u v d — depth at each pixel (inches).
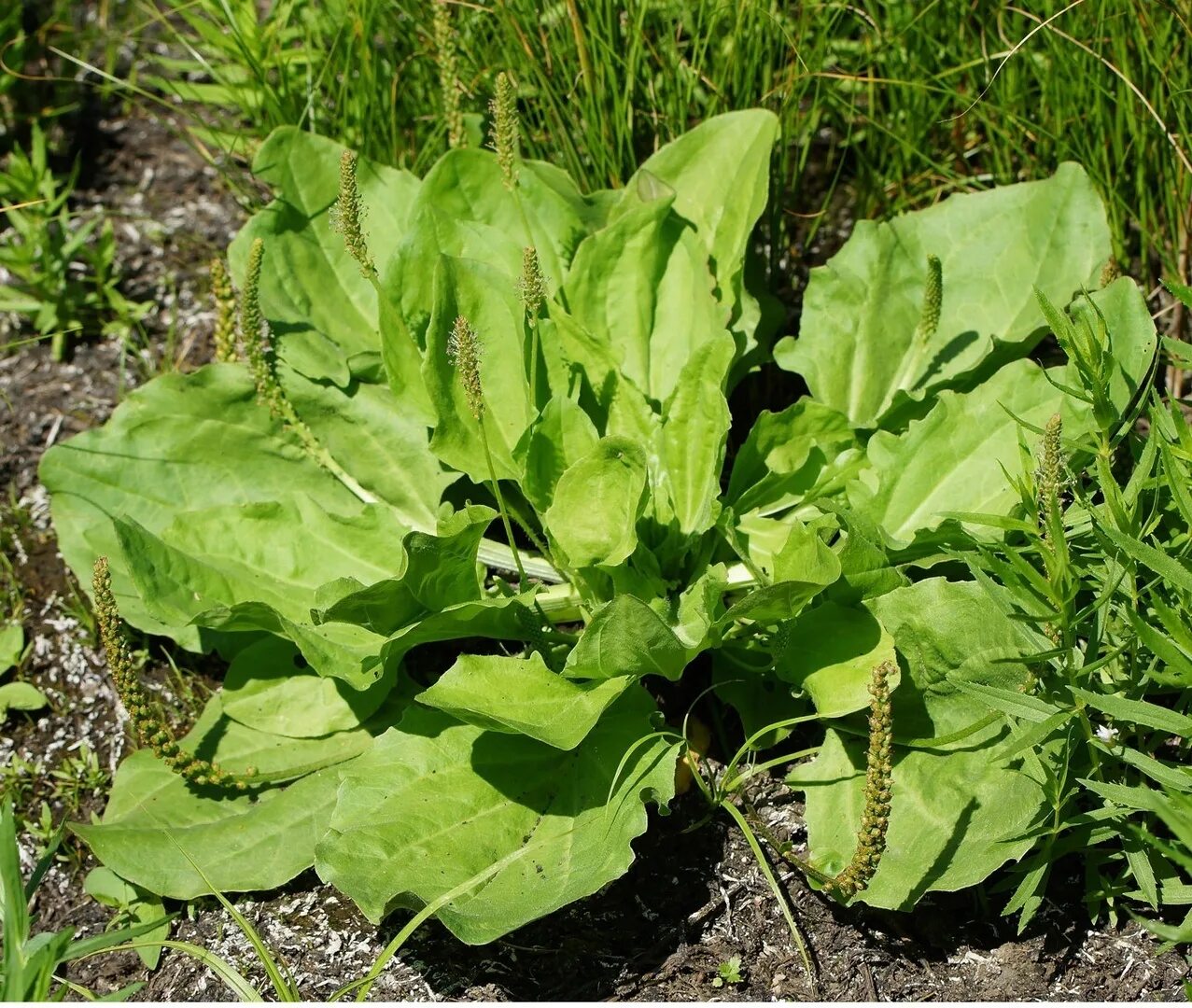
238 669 32.9
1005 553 30.6
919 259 34.9
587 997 29.9
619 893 30.9
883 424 33.6
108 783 33.2
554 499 31.3
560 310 32.9
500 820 30.4
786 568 30.9
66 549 33.9
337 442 34.4
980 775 29.9
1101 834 29.5
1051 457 28.6
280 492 34.4
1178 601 30.4
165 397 34.2
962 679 30.4
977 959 29.9
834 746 30.8
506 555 33.5
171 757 31.0
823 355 34.5
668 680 33.0
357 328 35.1
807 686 30.5
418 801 30.5
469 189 34.6
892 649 30.2
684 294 34.3
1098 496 32.6
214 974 30.7
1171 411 30.5
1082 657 30.1
